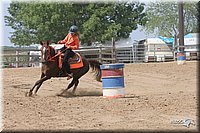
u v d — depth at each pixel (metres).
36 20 42.94
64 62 13.62
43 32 43.47
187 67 24.94
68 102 11.65
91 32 43.91
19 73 21.53
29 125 8.42
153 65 27.02
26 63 26.33
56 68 13.51
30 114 9.68
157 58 38.16
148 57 34.59
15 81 18.08
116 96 12.48
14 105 10.97
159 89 16.12
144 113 9.78
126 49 33.00
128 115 9.55
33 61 25.73
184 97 12.47
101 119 9.08
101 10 44.56
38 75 20.64
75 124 8.52
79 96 13.70
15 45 47.47
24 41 46.47
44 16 43.34
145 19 47.53
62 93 14.04
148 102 11.44
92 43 45.53
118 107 10.66
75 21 44.28
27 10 44.72
